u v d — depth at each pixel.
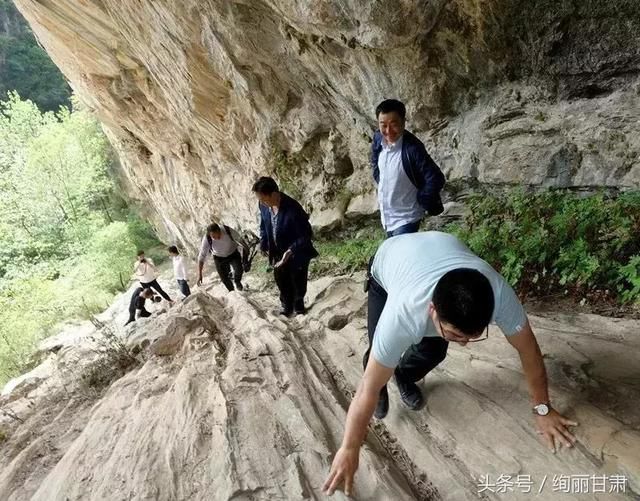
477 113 5.38
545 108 4.76
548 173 4.75
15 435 4.33
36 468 3.56
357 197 7.86
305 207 9.08
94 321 6.36
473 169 5.52
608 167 4.30
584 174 4.49
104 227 22.38
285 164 9.23
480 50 4.95
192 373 4.06
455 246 2.24
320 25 5.41
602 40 4.09
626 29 3.94
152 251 24.95
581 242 3.82
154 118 12.84
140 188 19.39
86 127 25.11
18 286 17.56
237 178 11.45
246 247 7.48
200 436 3.16
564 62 4.39
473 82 5.31
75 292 17.80
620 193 4.26
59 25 10.75
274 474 2.73
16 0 11.21
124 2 8.64
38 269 21.22
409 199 3.63
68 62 12.66
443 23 4.96
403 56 5.42
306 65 6.88
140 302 10.47
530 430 2.59
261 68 7.75
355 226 8.09
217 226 7.24
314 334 4.75
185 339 4.96
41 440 3.94
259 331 4.80
